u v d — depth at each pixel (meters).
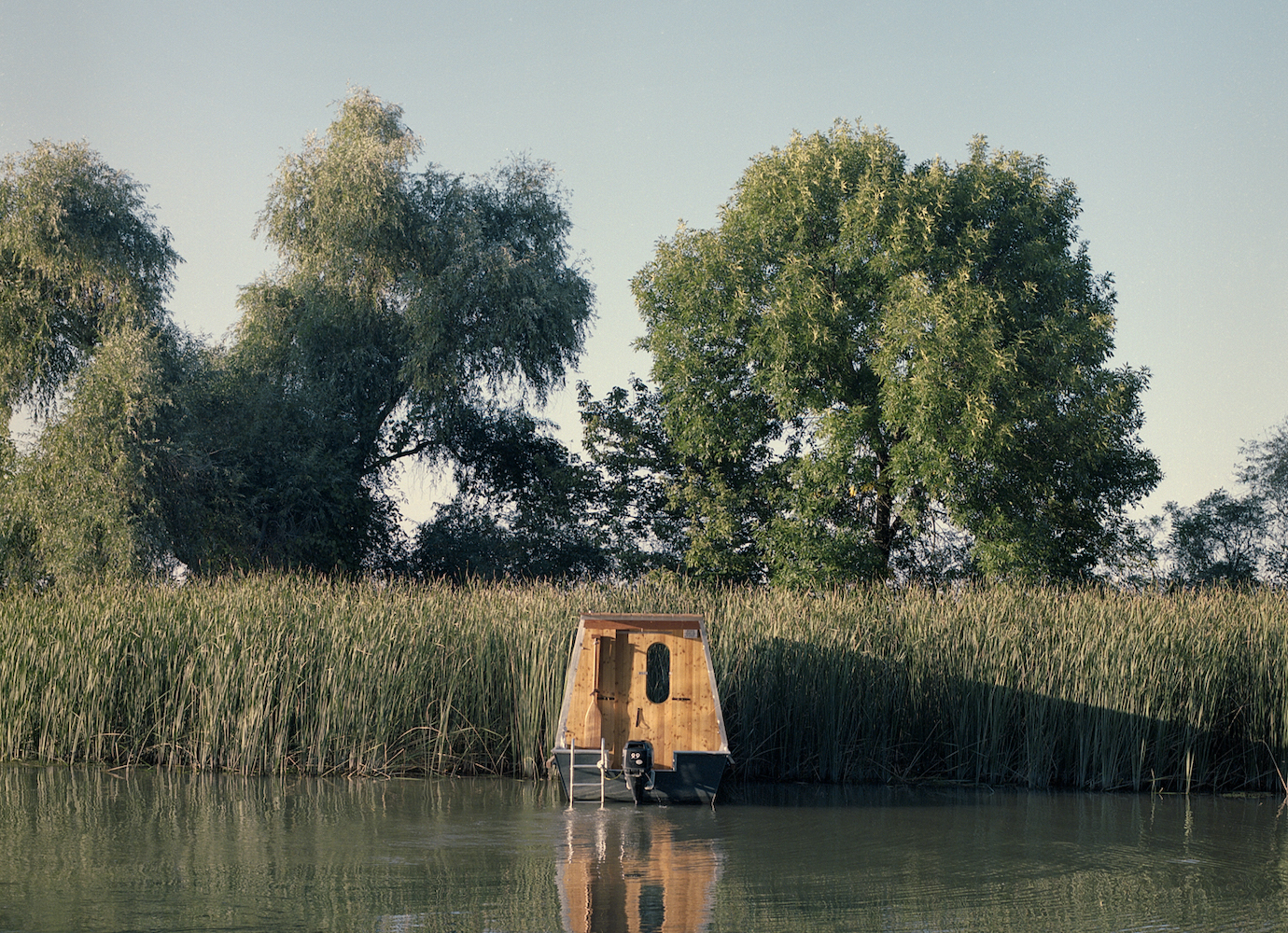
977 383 24.55
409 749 15.20
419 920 8.72
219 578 19.34
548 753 15.02
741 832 12.01
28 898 9.17
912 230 26.48
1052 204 29.02
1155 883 10.17
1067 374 25.94
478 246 33.22
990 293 26.09
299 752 15.05
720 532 28.58
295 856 10.64
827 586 26.08
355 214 32.56
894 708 15.88
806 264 27.16
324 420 32.53
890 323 25.23
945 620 16.45
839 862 10.75
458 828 11.99
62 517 25.72
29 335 30.22
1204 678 15.46
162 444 27.31
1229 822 13.05
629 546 32.75
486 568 34.97
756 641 15.82
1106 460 28.61
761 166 29.20
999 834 12.14
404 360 33.75
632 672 14.19
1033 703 15.48
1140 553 29.33
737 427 29.31
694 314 28.91
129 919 8.67
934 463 24.72
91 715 15.34
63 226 28.86
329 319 33.19
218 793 13.59
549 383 35.66
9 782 14.09
